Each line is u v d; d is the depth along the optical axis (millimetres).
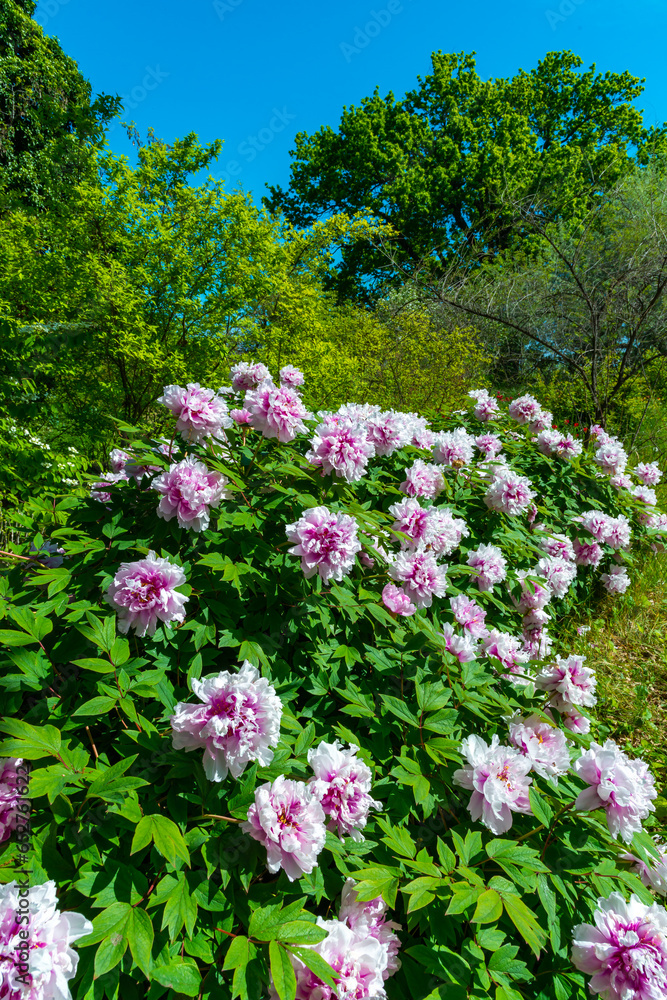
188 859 1338
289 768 1645
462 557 3646
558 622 5086
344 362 9180
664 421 9930
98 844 1480
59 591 2021
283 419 2484
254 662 1979
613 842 1778
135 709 1813
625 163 19219
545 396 11250
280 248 8438
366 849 1662
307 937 1336
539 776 1995
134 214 7242
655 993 1435
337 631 2271
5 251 7137
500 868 1771
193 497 2102
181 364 7203
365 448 2469
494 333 12133
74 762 1498
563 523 5254
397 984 1618
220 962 1429
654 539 6418
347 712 1921
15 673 1862
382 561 2512
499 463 4305
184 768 1567
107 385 7145
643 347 10500
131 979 1354
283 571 2297
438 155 21859
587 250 10953
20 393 5316
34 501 2811
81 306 6844
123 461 3219
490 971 1494
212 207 7789
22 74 12539
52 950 1120
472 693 2111
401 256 22062
